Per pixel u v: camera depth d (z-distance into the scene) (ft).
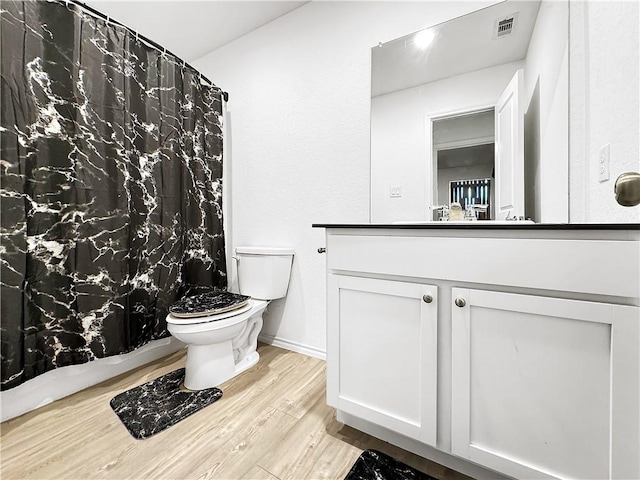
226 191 7.48
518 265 2.62
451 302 2.96
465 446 2.91
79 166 4.64
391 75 5.29
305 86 6.15
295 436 3.82
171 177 5.95
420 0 5.02
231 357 5.34
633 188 2.02
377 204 5.43
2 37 3.87
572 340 2.44
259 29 6.74
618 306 2.24
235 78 7.18
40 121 4.23
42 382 4.47
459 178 4.84
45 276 4.34
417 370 3.16
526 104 4.44
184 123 6.26
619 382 2.26
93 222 4.79
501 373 2.73
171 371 5.58
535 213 4.38
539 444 2.58
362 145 5.56
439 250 3.00
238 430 3.94
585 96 3.48
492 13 4.57
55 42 4.36
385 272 3.33
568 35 3.81
